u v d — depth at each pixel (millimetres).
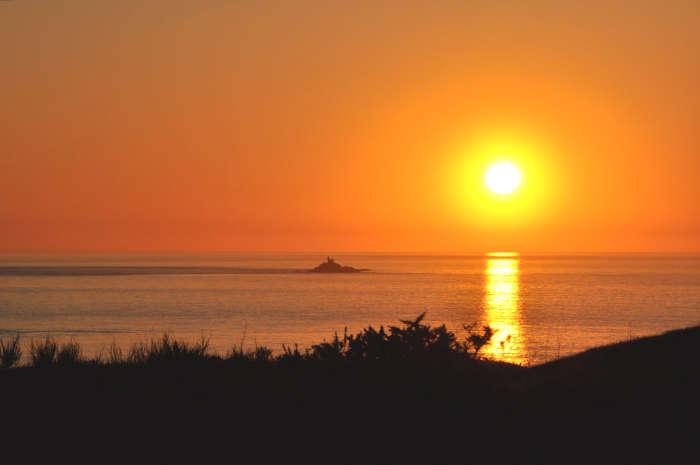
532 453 36844
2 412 43312
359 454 36625
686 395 47500
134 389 48156
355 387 48406
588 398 47406
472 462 35656
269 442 38344
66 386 49000
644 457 36156
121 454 36656
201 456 36375
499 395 48062
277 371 52594
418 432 40094
